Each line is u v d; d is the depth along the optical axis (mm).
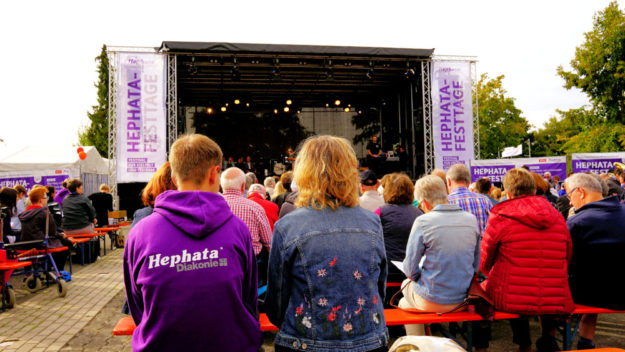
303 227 1488
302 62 13305
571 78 23203
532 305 2594
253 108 19469
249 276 1490
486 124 26641
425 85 13461
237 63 12930
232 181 2961
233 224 1459
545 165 10602
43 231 5570
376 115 19766
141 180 11047
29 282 5543
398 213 3523
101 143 34719
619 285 2775
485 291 2762
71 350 3527
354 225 1521
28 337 3812
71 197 7430
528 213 2617
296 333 1442
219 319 1312
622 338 3678
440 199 2865
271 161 18609
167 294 1276
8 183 9633
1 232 5164
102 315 4508
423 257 2900
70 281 6137
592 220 2838
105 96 35344
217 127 19234
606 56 22203
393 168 16594
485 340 3066
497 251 2760
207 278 1314
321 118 19672
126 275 1419
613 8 22297
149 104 11164
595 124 23266
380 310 1520
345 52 12141
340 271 1441
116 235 9891
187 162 1524
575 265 2936
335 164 1558
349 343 1408
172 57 11547
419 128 14789
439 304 2721
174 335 1266
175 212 1381
